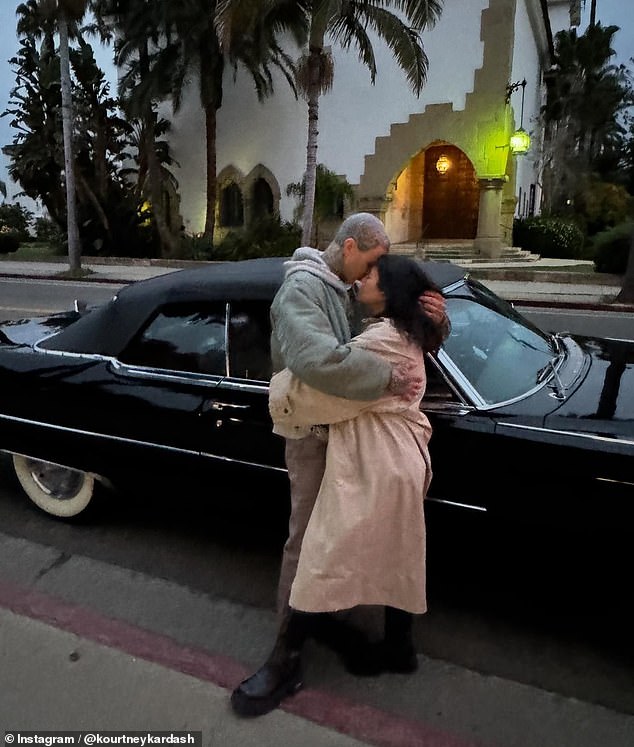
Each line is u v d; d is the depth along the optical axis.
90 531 3.56
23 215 40.31
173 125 24.47
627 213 28.55
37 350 3.47
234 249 20.92
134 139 24.84
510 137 19.64
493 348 2.90
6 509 3.83
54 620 2.76
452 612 2.81
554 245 23.27
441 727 2.19
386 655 2.41
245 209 23.42
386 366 1.97
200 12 19.41
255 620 2.79
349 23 14.66
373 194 20.95
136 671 2.45
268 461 2.77
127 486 3.27
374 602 2.16
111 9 21.48
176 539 3.46
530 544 2.45
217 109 23.25
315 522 2.12
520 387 2.71
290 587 2.32
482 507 2.47
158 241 23.86
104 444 3.18
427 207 23.28
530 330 3.29
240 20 14.23
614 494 2.24
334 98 21.03
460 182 22.75
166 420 2.97
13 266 22.50
